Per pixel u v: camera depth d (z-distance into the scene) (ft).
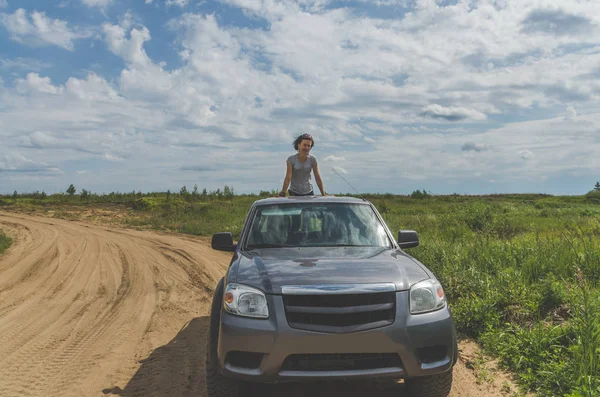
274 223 16.34
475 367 15.80
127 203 104.78
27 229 65.51
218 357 11.92
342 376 11.18
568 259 24.79
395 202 120.98
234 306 12.00
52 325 22.70
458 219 51.19
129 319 23.66
